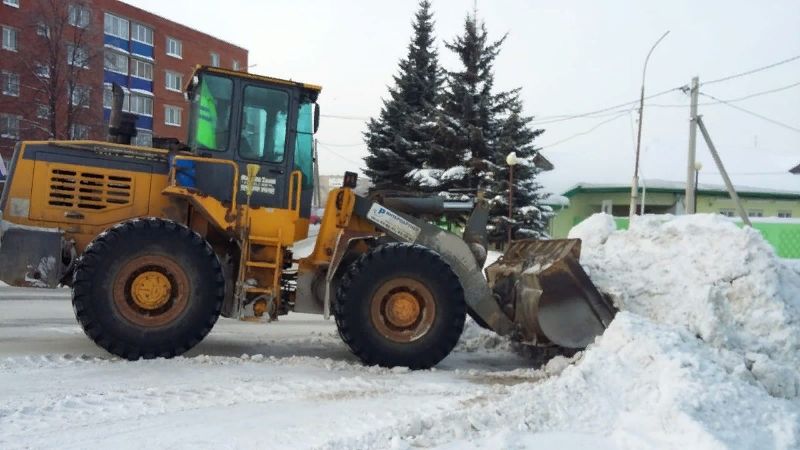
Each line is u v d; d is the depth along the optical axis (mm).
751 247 6434
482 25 25281
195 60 46219
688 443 4000
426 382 5816
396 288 6453
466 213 8141
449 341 6508
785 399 5344
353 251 6781
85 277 5848
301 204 6887
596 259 7184
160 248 6008
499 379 6148
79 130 31078
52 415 4406
